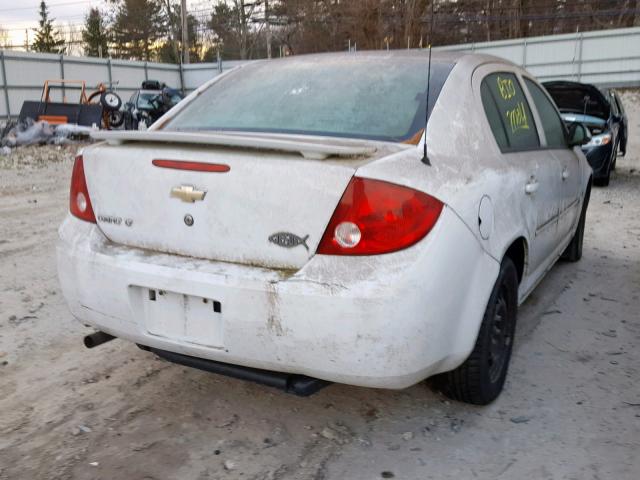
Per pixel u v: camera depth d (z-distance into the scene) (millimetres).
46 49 70750
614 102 11828
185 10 47281
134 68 35875
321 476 2557
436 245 2406
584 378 3402
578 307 4512
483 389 2957
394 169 2418
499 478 2537
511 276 3100
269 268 2434
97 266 2695
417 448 2744
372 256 2328
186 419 2988
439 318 2436
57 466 2615
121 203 2717
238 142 2430
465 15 36344
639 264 5629
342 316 2285
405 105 2951
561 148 4484
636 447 2746
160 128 3350
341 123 2939
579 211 5086
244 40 53094
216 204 2484
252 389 3279
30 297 4660
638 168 12992
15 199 9102
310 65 3475
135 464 2635
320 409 3072
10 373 3434
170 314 2617
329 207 2332
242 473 2580
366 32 36562
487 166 2943
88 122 18250
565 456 2682
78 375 3426
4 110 28547
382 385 2400
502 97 3521
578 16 41812
